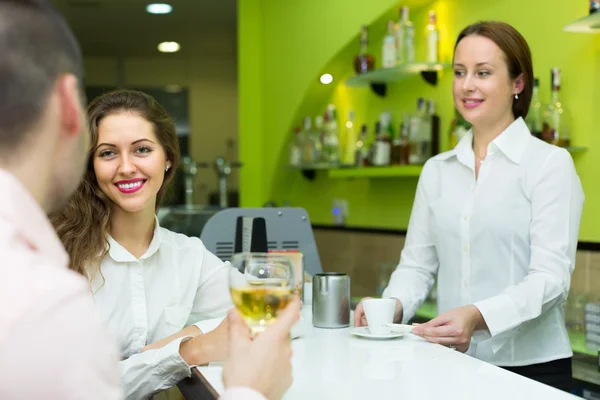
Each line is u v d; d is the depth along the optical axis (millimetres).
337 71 4152
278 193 4742
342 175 3949
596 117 2613
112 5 5637
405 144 3543
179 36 6711
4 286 520
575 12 2691
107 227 1533
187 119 7664
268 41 4707
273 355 753
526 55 1792
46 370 507
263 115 4809
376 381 1084
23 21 584
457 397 988
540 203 1694
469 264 1799
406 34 3494
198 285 1664
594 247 2512
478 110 1789
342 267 4016
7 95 573
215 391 1057
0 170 580
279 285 990
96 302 1495
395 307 1579
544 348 1718
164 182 1650
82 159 648
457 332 1428
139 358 1263
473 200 1803
